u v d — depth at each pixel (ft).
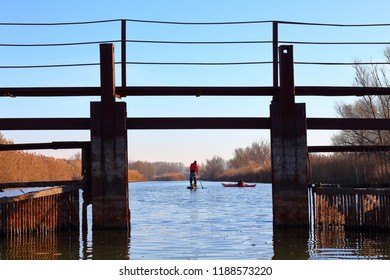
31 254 70.49
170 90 89.10
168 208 160.45
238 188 337.31
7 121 88.02
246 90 89.86
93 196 87.76
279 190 88.69
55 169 296.92
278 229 88.84
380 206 84.53
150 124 89.35
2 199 74.28
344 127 90.79
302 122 88.74
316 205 96.22
